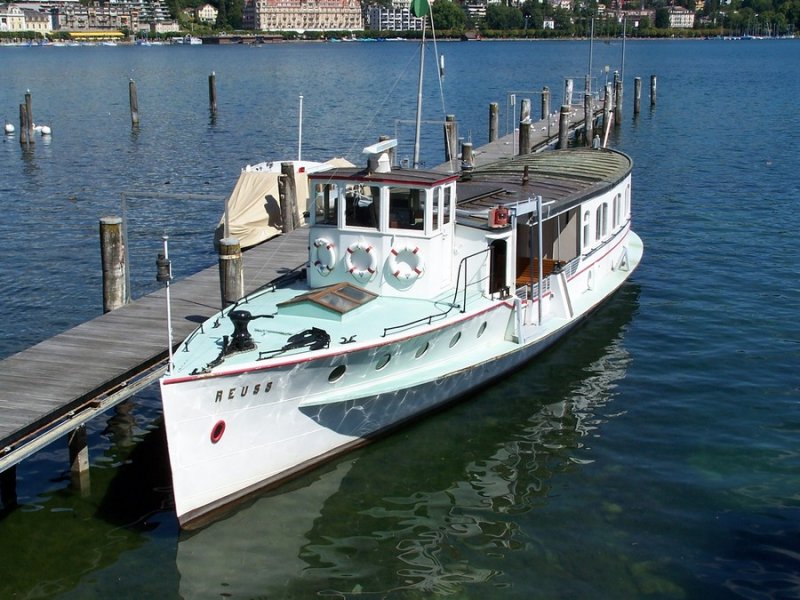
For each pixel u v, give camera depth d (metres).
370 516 18.25
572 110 76.12
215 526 17.92
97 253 38.25
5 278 34.97
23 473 19.97
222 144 70.44
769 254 36.38
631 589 15.84
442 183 21.66
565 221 27.48
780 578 15.99
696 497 18.62
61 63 191.38
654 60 181.12
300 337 18.94
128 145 69.88
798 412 22.36
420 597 15.84
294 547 17.28
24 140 68.81
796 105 94.88
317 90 118.00
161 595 15.98
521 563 16.67
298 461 19.36
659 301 30.89
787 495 18.61
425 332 20.33
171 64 185.00
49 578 16.42
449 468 20.03
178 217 44.53
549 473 19.78
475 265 22.89
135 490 19.28
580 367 25.28
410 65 169.50
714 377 24.55
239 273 24.25
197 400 17.02
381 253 21.94
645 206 45.53
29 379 19.73
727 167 56.34
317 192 22.22
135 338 22.23
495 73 143.88
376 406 20.27
